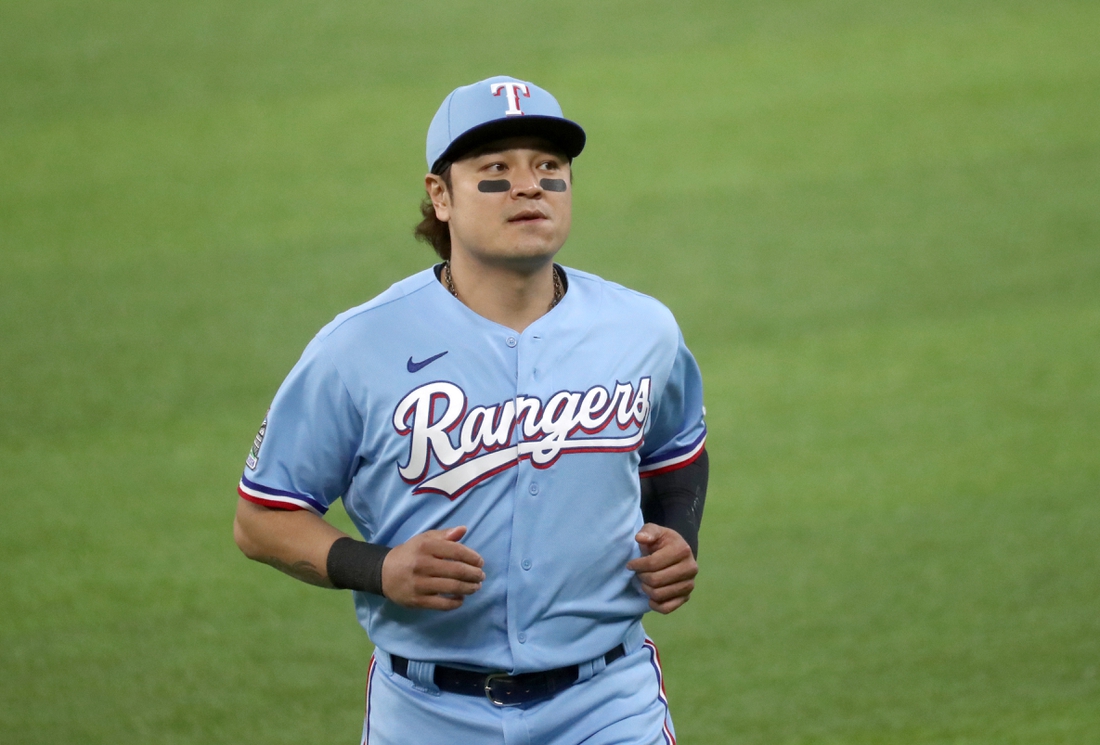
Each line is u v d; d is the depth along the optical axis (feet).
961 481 63.00
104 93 111.55
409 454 27.02
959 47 116.06
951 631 51.70
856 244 88.17
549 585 27.27
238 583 56.90
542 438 27.14
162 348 77.10
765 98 108.88
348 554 26.68
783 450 66.64
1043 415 68.33
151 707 47.91
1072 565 55.88
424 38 119.75
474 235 26.81
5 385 73.05
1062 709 46.21
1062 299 80.28
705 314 80.53
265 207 94.73
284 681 49.67
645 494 32.37
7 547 58.95
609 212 93.81
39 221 93.15
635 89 110.52
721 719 46.52
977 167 97.45
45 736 45.96
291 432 27.66
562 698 27.99
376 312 27.45
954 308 79.97
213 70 114.93
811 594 54.85
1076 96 106.52
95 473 65.21
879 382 72.43
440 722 28.07
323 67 115.03
